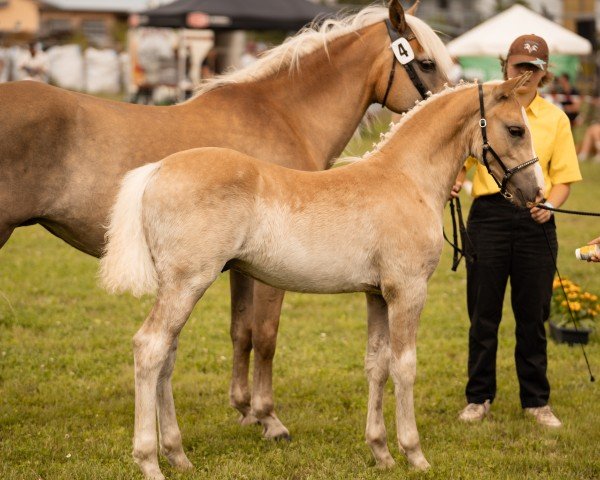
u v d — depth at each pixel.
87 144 4.04
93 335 6.38
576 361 6.02
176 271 3.57
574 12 28.80
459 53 16.00
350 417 4.88
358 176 3.87
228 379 5.55
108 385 5.33
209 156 3.64
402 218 3.84
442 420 4.91
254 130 4.54
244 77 4.76
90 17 37.72
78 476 3.88
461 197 12.47
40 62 19.77
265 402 4.54
